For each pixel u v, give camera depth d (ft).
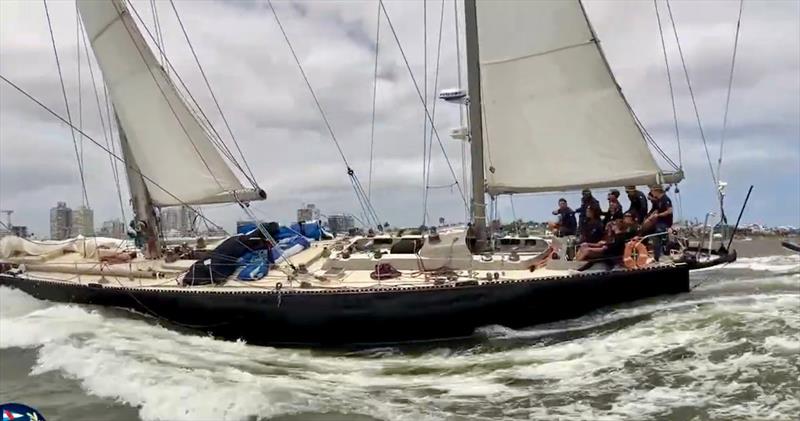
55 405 20.03
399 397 20.24
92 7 36.96
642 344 23.68
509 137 34.42
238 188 37.40
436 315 27.07
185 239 44.09
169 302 29.66
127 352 26.05
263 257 32.22
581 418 17.57
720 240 32.27
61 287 33.58
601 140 32.86
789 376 19.30
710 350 22.18
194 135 36.94
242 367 24.30
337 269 31.63
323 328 27.37
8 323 30.53
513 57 33.58
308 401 19.88
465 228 34.65
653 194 30.96
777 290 32.99
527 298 27.27
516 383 21.09
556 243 30.30
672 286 28.66
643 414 17.48
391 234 41.81
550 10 32.32
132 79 37.45
